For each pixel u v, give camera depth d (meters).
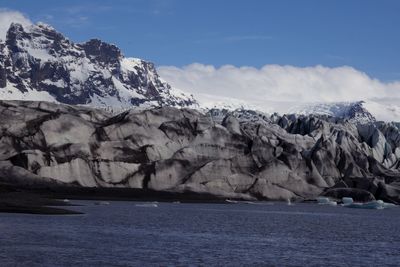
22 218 174.62
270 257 118.62
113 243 129.00
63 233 142.25
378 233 173.25
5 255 109.19
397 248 137.88
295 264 111.94
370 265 113.50
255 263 111.25
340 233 170.50
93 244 126.06
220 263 109.50
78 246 122.31
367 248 136.75
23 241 126.00
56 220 174.38
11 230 143.50
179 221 193.50
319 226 192.50
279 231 170.25
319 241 148.00
